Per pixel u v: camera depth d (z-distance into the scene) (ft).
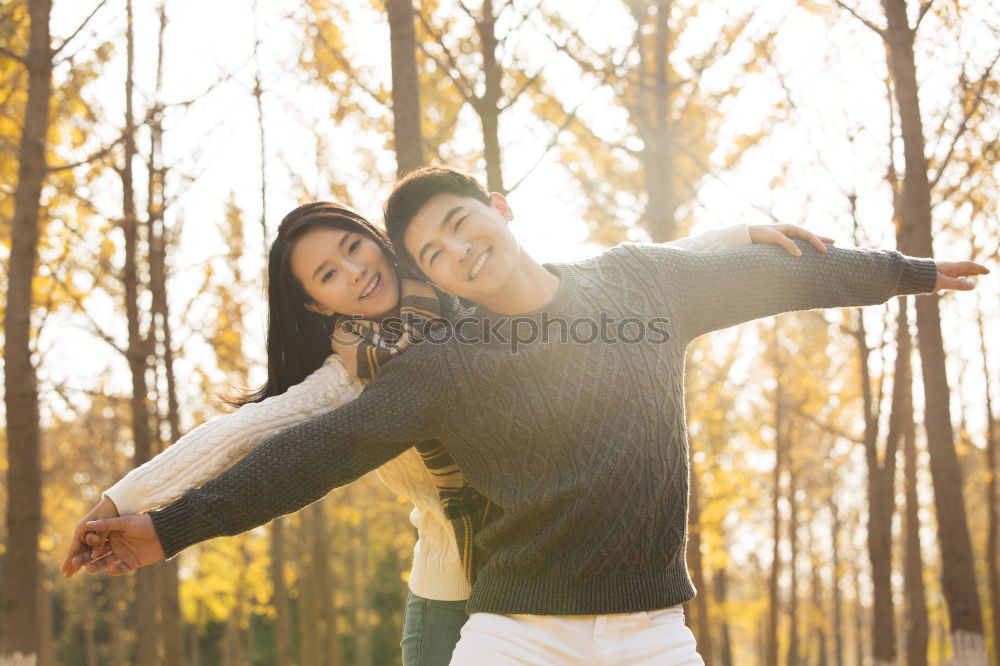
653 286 7.31
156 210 27.53
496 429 6.81
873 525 27.99
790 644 53.26
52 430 44.11
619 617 6.76
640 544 6.78
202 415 36.86
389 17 14.08
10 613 21.45
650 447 6.85
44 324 28.32
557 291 7.09
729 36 22.63
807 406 39.55
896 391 27.04
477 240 6.90
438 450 7.51
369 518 64.44
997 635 44.39
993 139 23.48
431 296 7.85
